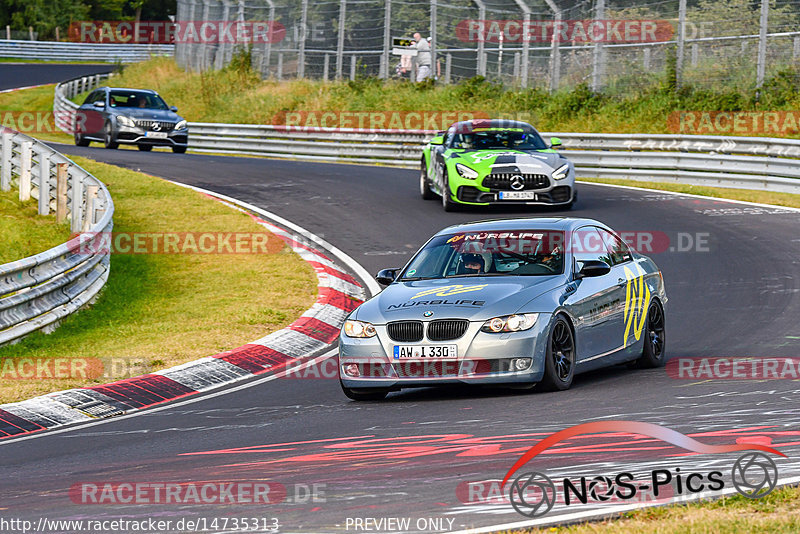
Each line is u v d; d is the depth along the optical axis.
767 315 44.00
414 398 33.28
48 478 24.81
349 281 56.56
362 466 23.38
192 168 98.56
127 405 35.19
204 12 167.50
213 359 40.50
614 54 116.88
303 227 70.88
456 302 32.19
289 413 31.92
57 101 162.62
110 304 52.81
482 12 127.25
